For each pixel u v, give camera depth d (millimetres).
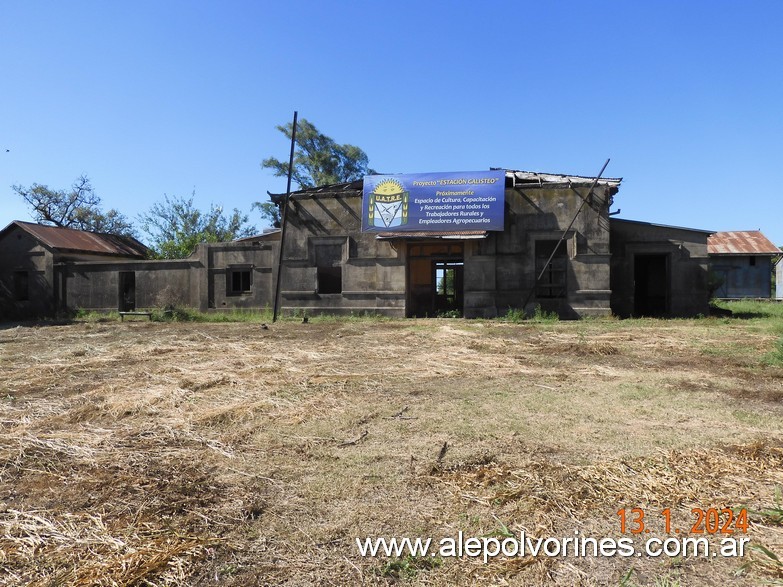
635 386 6402
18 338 13039
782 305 23609
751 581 2447
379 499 3336
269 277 20422
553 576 2520
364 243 18938
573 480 3543
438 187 18094
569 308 17281
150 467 3906
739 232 31938
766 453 3963
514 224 17719
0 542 2818
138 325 16422
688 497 3285
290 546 2797
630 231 18109
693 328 13070
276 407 5609
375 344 10820
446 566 2619
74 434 4699
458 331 12680
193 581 2492
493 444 4285
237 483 3604
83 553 2709
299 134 41531
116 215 44125
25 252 24250
